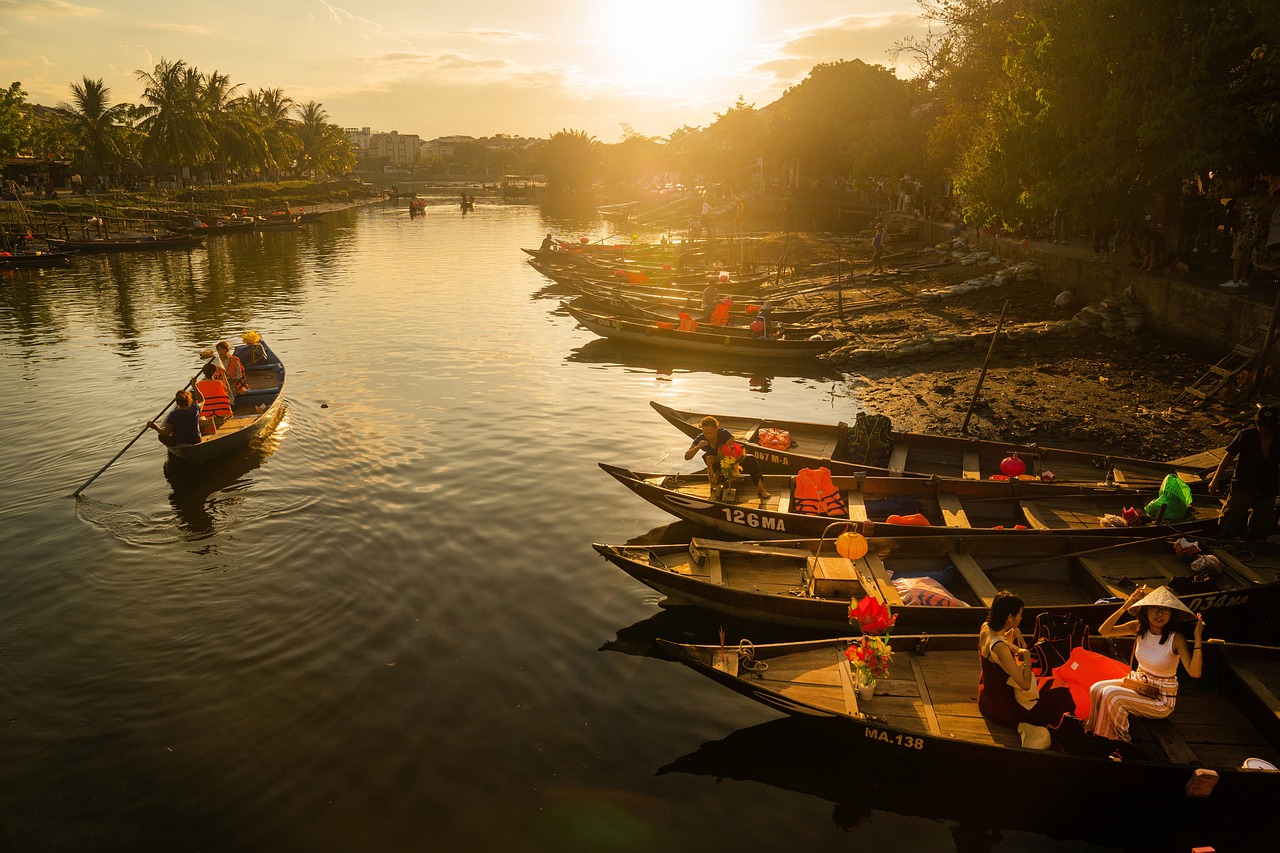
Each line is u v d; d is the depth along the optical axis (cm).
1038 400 1755
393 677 873
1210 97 1703
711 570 980
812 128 7219
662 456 1562
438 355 2428
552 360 2389
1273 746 687
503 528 1236
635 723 809
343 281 4025
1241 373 1620
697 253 4575
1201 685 769
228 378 1748
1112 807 693
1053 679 700
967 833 677
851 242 4784
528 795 711
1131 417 1599
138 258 5081
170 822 682
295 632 958
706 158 9019
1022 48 2228
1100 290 2247
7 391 2005
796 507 1196
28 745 773
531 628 970
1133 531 1030
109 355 2414
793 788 727
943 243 3797
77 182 7819
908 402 1870
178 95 8331
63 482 1419
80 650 924
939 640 814
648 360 2414
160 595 1042
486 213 9862
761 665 780
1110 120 1848
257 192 9919
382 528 1232
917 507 1189
